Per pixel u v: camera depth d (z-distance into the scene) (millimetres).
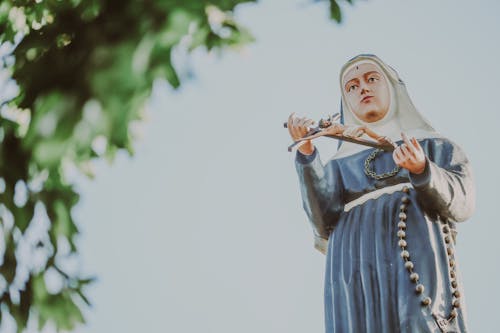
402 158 12844
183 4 7582
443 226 13125
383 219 13211
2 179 8570
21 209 8719
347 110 14508
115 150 8906
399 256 12859
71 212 8820
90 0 8219
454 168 13383
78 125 7172
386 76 14406
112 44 7453
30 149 7688
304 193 13672
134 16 7582
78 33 8195
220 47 8844
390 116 14203
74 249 8977
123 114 7184
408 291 12578
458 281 12867
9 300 8953
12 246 8891
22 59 8766
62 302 8984
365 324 12758
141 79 7266
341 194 13742
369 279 12898
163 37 7395
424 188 12828
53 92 7500
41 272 8977
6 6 9773
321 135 13578
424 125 14086
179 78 7484
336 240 13430
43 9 9453
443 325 12477
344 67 14648
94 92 7191
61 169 8609
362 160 13828
